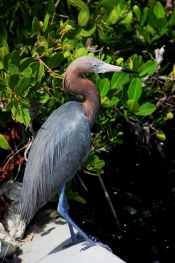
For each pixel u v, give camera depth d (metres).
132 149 13.93
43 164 9.39
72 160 9.48
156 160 13.70
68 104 9.84
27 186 9.45
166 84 12.59
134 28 13.58
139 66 11.29
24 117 9.67
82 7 11.24
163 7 13.72
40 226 10.90
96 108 9.91
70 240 10.24
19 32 11.93
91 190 12.77
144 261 10.77
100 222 11.78
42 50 10.19
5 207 10.55
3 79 9.89
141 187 12.90
